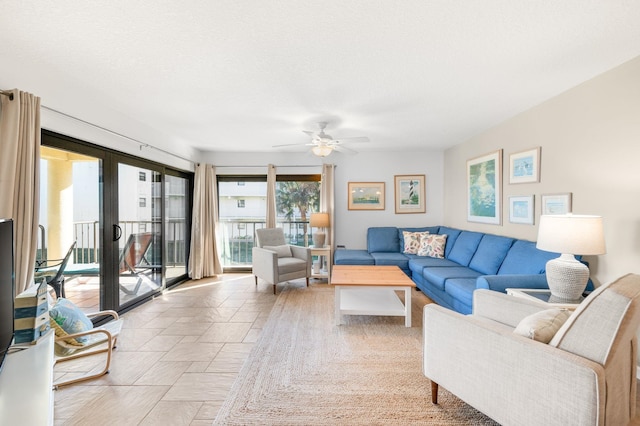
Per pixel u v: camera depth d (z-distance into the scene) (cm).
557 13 152
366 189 523
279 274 400
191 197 499
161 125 351
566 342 116
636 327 110
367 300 319
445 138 425
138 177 351
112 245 299
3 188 183
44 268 289
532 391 119
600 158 225
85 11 147
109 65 204
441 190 520
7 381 113
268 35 170
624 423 118
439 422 157
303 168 524
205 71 214
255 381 195
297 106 288
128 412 165
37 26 159
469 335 144
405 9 148
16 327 144
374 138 423
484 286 239
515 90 253
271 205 511
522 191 313
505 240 317
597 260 230
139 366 214
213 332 273
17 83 200
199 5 144
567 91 254
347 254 453
